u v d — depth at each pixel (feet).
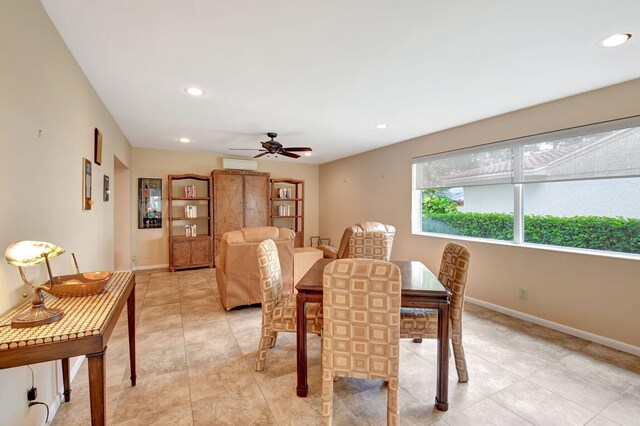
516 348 8.34
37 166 5.10
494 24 5.72
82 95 7.68
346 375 4.93
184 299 12.61
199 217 19.42
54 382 5.77
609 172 8.56
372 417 5.60
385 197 17.52
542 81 8.30
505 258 11.10
